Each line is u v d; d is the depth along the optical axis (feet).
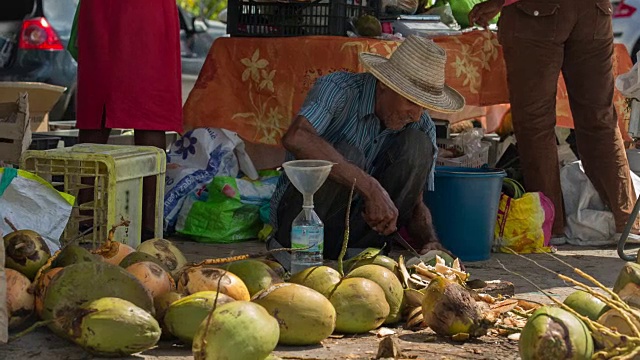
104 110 16.34
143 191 15.53
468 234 16.51
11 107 16.26
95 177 13.41
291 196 14.49
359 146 14.75
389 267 12.47
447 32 19.33
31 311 10.55
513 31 17.95
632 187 19.27
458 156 20.33
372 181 13.99
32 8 27.73
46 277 10.32
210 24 37.06
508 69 18.37
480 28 20.47
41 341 10.24
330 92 14.23
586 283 15.12
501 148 22.07
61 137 19.17
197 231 17.93
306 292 10.60
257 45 18.61
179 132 16.97
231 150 18.94
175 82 16.53
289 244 14.70
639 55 17.38
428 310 11.13
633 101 19.01
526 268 16.22
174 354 10.05
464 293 11.12
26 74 27.53
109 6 16.08
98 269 10.03
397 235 14.56
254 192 18.45
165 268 11.34
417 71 13.98
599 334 9.43
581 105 18.72
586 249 18.53
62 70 28.09
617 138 18.78
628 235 17.66
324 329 10.55
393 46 17.89
